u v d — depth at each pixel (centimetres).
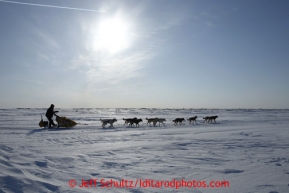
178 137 1120
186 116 4156
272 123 2222
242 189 361
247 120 2744
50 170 472
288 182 397
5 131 1353
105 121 1745
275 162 562
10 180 376
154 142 941
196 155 662
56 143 884
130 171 476
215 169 494
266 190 355
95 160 585
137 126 1930
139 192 348
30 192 338
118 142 939
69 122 1675
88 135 1185
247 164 541
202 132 1386
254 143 905
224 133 1313
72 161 568
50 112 1622
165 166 523
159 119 2066
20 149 693
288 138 1057
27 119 2767
